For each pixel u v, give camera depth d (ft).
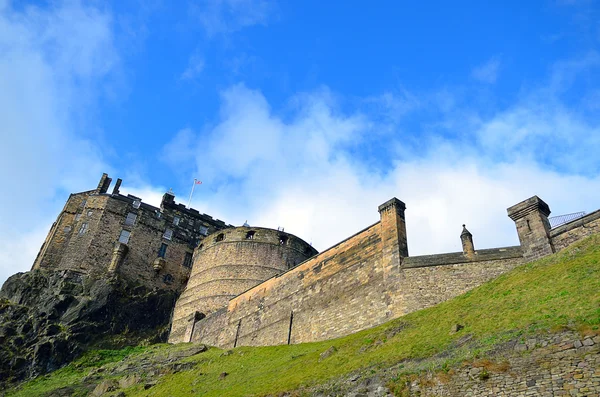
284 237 229.45
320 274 144.36
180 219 272.72
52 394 149.28
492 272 103.81
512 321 72.64
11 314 203.72
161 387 132.36
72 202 259.80
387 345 90.27
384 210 131.75
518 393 58.54
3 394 165.07
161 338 215.92
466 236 111.86
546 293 77.71
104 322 207.10
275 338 147.74
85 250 236.02
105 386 146.00
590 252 85.66
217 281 216.33
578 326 60.29
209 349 169.58
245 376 115.14
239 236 227.81
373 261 127.03
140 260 245.04
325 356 101.30
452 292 106.22
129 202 260.62
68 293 215.51
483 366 63.67
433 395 65.51
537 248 99.04
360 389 74.79
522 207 104.78
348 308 126.82
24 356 182.09
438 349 75.77
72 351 188.44
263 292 166.81
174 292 241.76
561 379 56.29
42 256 238.68
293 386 87.66
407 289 112.88
